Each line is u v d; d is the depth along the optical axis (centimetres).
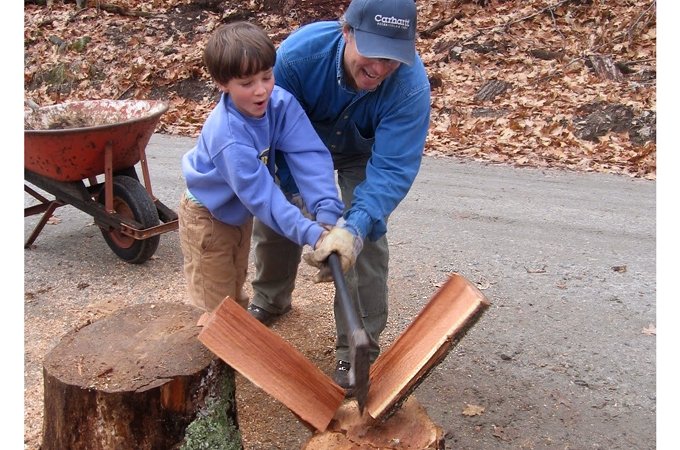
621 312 430
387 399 227
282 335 394
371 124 296
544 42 1069
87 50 1228
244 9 1284
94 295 454
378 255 317
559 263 505
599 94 888
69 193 491
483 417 327
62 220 595
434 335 225
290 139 282
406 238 557
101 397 237
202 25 1258
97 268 496
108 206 479
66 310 433
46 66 1203
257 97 258
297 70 289
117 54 1200
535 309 433
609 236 562
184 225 312
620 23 1059
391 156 279
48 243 543
